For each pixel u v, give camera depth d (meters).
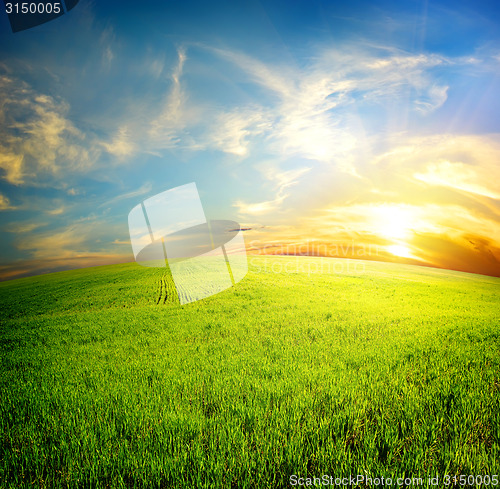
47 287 30.97
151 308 17.55
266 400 4.84
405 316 13.13
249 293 21.05
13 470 3.50
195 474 3.25
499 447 3.50
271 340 9.27
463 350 7.71
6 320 17.86
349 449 3.60
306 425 4.12
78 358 8.34
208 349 8.61
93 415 4.66
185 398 5.11
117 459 3.49
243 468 3.30
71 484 3.25
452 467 3.25
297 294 20.61
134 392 5.44
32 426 4.39
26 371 7.51
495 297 21.98
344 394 4.94
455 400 4.78
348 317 12.81
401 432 3.99
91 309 19.33
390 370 6.22
